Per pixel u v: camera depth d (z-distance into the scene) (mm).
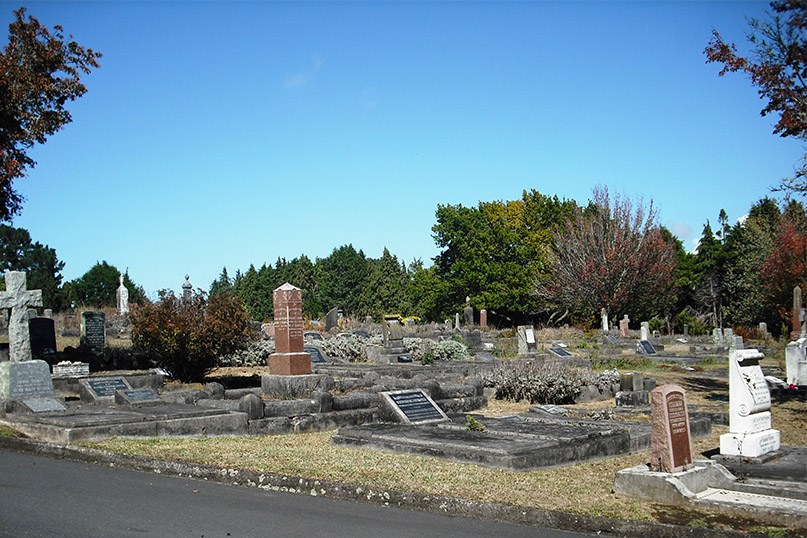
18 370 14570
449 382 20422
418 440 11445
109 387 16594
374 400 16094
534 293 68812
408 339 33719
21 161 25188
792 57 17859
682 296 77750
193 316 22094
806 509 7879
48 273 76438
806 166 18062
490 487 9125
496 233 75062
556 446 11016
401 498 8742
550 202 78375
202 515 8008
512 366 20844
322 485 9219
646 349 38219
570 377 19156
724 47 18328
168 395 16031
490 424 13070
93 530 7281
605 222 67125
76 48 25797
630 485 8844
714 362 31641
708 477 9148
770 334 50969
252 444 12422
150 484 9508
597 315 64750
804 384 21031
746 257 62562
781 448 11617
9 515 7730
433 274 79750
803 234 50344
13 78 24016
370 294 93500
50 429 12125
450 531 7664
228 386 22344
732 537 7273
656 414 9000
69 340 38906
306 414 14805
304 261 102188
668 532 7492
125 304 52500
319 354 28406
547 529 7875
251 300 92812
